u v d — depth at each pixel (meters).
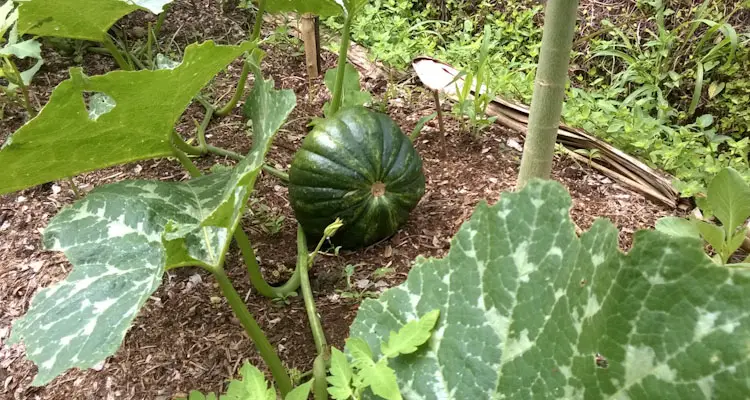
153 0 0.64
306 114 0.93
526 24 1.19
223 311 0.62
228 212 0.40
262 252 0.70
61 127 0.44
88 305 0.43
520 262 0.27
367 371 0.28
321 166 0.64
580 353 0.25
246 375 0.34
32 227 0.73
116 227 0.50
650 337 0.23
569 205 0.27
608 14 1.15
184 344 0.59
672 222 0.59
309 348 0.58
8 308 0.63
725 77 1.01
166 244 0.40
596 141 0.83
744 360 0.21
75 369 0.57
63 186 0.79
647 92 1.01
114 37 1.04
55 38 0.97
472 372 0.27
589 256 0.25
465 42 1.14
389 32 1.13
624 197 0.79
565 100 0.95
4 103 0.87
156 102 0.48
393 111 0.95
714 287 0.22
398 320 0.30
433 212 0.74
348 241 0.68
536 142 0.54
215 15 1.15
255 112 0.55
